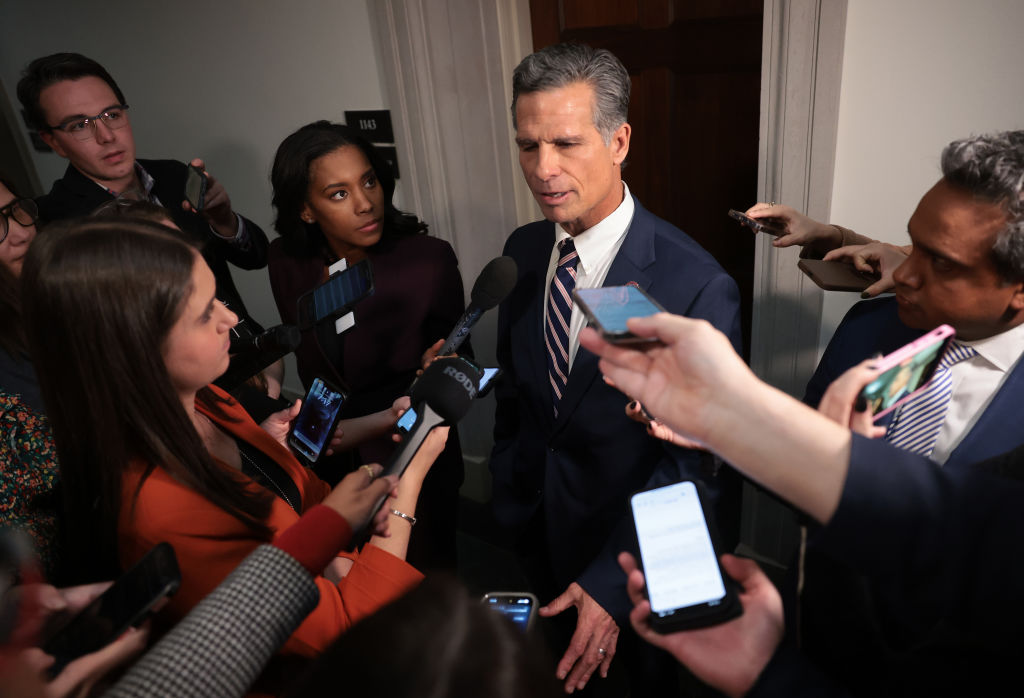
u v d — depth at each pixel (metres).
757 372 1.94
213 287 0.89
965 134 1.44
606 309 0.66
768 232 1.33
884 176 1.56
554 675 0.47
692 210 2.25
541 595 1.70
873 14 1.45
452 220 2.36
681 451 1.22
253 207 2.97
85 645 0.70
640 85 2.15
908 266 0.86
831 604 0.62
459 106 2.18
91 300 0.78
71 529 0.91
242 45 2.59
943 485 0.48
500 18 2.04
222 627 0.65
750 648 0.71
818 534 0.50
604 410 1.30
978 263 0.78
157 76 2.96
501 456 1.64
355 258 1.75
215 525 0.85
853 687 0.63
